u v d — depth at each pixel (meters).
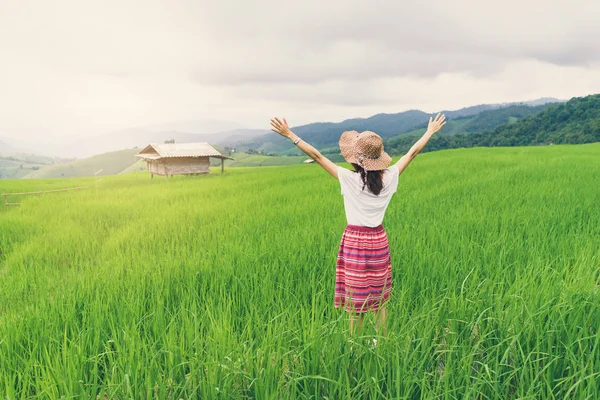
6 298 5.59
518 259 5.38
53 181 39.28
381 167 3.79
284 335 3.48
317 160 3.93
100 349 3.69
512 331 3.26
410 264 5.35
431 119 4.30
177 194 18.39
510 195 11.31
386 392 2.81
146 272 5.79
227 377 2.86
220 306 4.20
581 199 10.12
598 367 2.83
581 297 3.72
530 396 2.56
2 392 3.03
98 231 11.05
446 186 14.44
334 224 8.48
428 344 3.30
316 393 2.81
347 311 3.95
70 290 5.15
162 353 3.32
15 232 11.37
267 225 9.11
